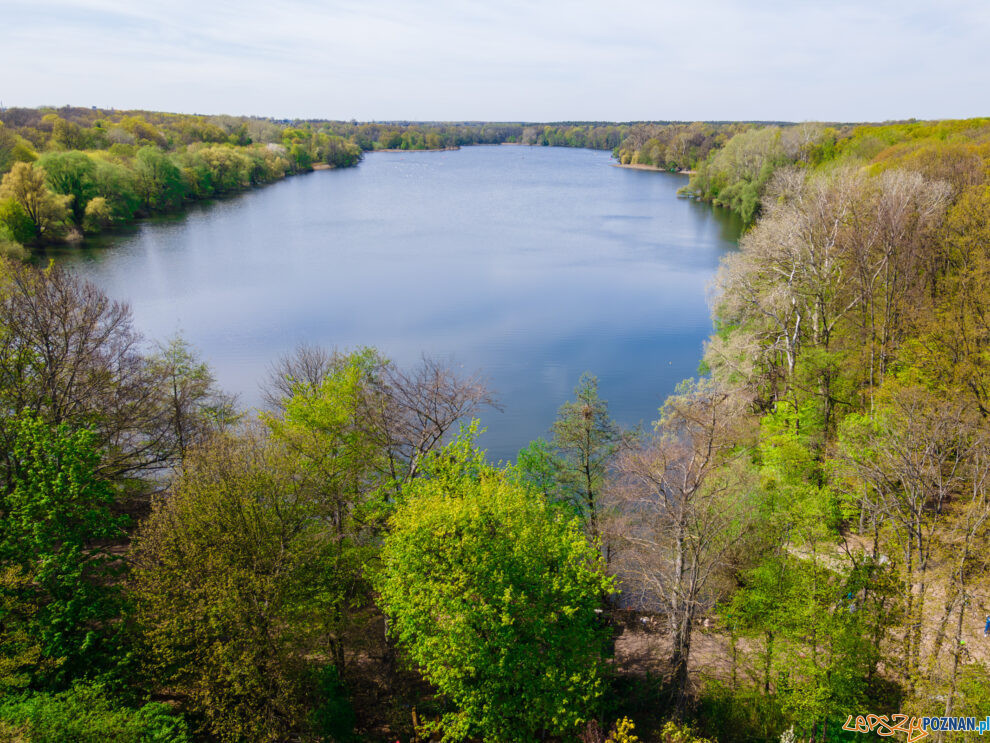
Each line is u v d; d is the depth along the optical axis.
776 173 70.88
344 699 22.64
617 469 31.06
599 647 22.36
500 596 20.25
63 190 103.25
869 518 28.05
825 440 35.00
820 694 20.84
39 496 20.50
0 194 90.06
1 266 32.56
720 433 28.28
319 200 159.00
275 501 22.33
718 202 141.88
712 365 47.81
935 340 34.19
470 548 21.27
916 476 23.08
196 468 23.75
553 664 20.42
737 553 26.73
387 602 22.52
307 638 21.80
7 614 19.05
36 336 30.59
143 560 21.83
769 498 27.22
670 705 24.17
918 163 52.06
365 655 26.12
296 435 25.38
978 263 34.94
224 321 66.00
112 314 41.47
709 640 28.33
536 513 24.27
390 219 132.38
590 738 20.31
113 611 20.81
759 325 46.84
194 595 20.08
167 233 110.25
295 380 34.03
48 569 19.31
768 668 23.52
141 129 179.00
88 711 17.05
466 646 20.19
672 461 28.06
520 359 58.38
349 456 26.66
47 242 95.50
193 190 144.88
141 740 16.72
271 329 63.94
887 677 24.61
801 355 38.78
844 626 21.55
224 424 37.03
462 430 29.12
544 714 19.78
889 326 39.06
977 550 21.66
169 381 36.69
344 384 28.61
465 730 19.78
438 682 20.31
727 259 49.25
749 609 23.72
